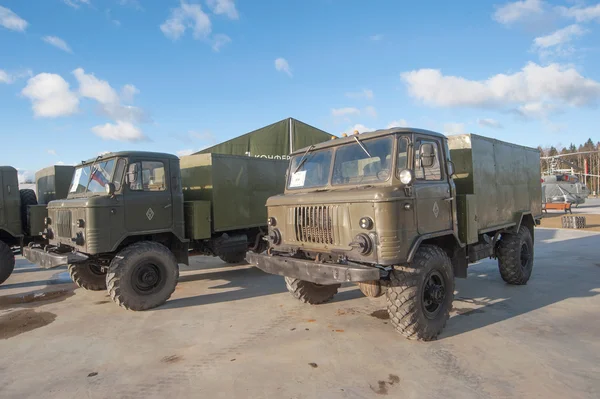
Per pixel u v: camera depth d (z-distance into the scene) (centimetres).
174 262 629
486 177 611
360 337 466
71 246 625
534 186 788
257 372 380
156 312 589
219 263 1008
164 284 615
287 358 411
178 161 690
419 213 443
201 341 466
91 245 568
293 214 498
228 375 375
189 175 820
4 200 796
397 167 442
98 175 646
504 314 542
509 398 323
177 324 530
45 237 706
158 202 648
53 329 521
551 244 1220
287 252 516
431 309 461
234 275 855
